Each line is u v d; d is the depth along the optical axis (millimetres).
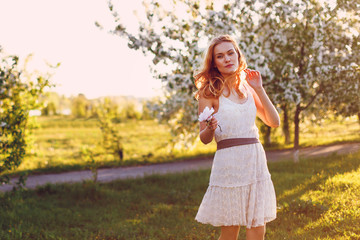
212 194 2807
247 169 2725
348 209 4605
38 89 9062
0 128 8438
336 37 9523
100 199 8445
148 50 9234
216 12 9047
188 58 9000
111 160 14281
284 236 4191
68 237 5613
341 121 13133
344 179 6238
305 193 5969
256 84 2879
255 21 9500
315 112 12461
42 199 8633
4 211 7391
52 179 11133
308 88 9625
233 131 2730
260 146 2822
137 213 7035
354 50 9305
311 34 9391
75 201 8406
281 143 16953
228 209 2732
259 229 2781
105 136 14383
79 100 50719
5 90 8766
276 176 8016
